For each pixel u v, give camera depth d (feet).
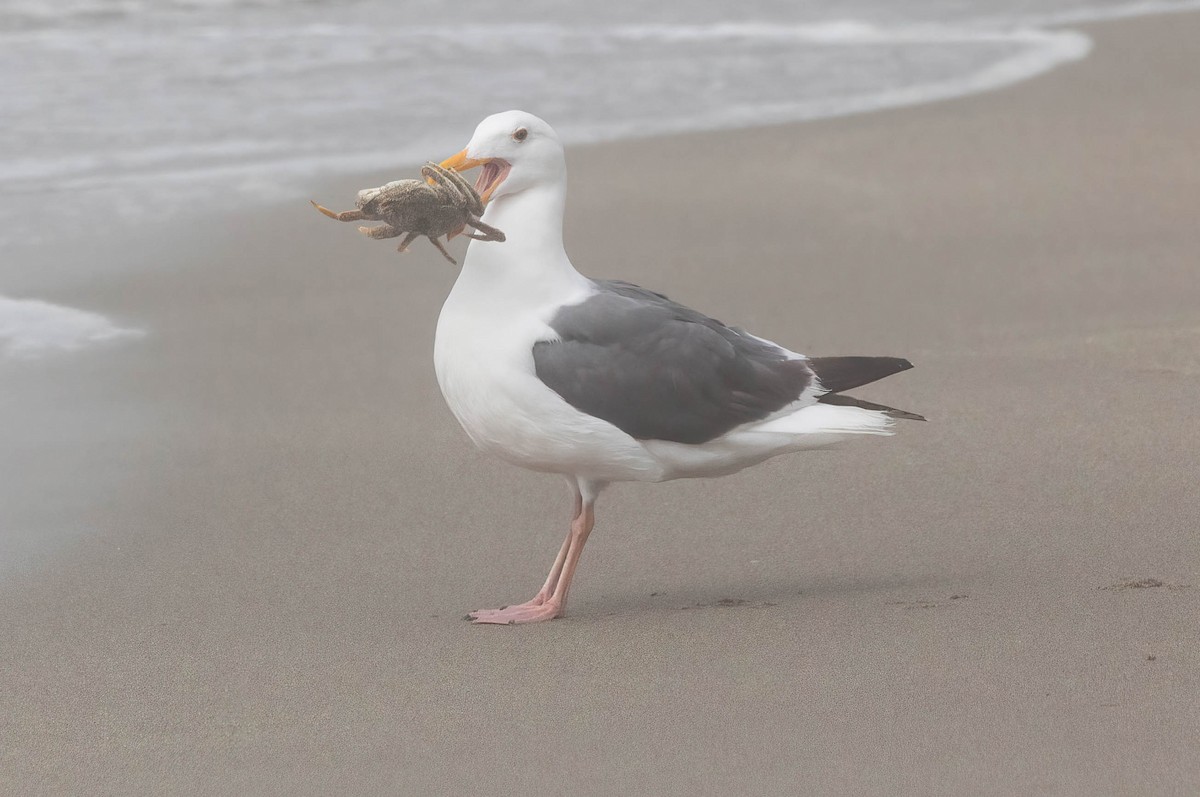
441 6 116.16
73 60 93.04
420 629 30.50
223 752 24.54
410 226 29.43
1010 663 26.45
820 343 51.96
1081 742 23.00
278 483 40.29
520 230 31.01
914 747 23.17
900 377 47.70
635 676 27.09
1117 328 51.85
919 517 36.47
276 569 34.50
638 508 37.96
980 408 44.34
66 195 67.82
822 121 84.79
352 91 88.94
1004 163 76.33
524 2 119.24
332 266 61.00
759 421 31.30
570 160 76.07
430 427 44.68
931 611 29.63
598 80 94.02
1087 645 27.12
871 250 63.05
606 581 33.60
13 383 47.78
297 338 52.90
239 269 60.08
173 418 45.27
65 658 29.17
